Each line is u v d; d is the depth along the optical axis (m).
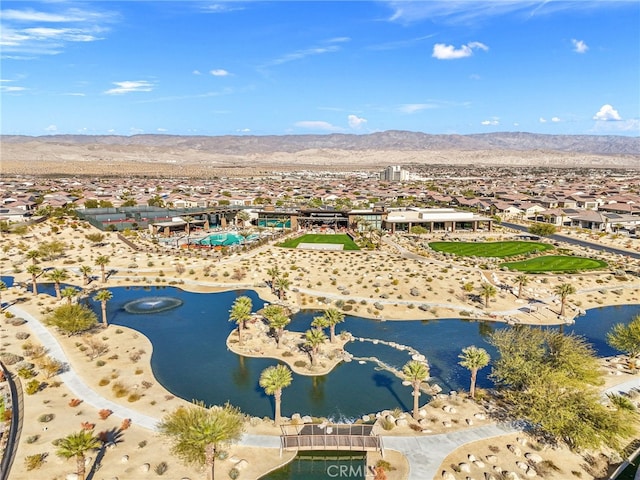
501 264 115.06
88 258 119.44
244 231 157.25
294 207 191.62
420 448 44.69
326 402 54.84
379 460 42.78
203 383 59.16
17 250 123.31
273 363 64.94
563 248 133.25
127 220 159.75
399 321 82.06
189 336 74.69
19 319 75.56
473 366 54.12
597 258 121.62
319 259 117.31
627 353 69.31
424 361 66.50
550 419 44.34
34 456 40.56
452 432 47.34
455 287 96.56
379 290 95.19
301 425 48.47
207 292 97.75
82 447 36.59
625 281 102.62
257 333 74.75
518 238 150.62
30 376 56.88
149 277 106.38
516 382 52.25
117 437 45.28
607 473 41.62
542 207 198.50
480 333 77.25
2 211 169.12
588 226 172.62
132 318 82.88
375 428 48.09
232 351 68.56
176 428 40.84
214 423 38.34
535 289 96.62
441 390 58.06
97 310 87.00
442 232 162.25
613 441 42.81
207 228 168.25
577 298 93.06
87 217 155.88
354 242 142.62
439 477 40.62
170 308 88.12
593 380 51.50
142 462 41.38
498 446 44.97
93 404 51.66
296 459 43.72
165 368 63.19
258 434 46.66
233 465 41.91
